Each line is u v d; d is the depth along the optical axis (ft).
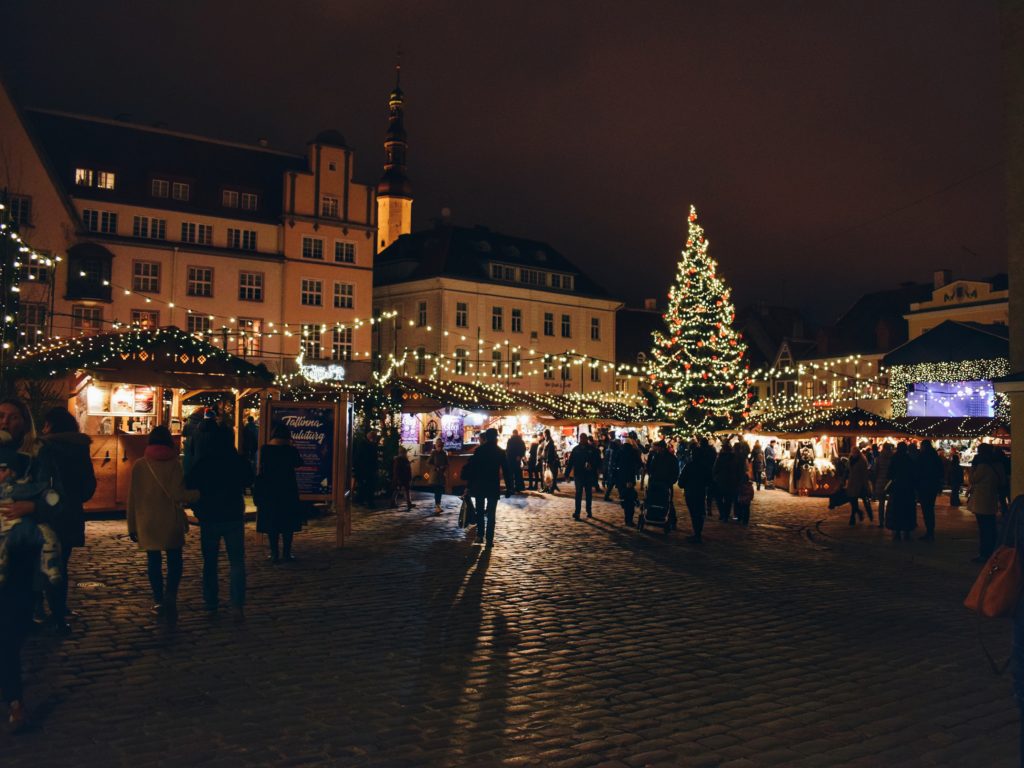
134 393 65.87
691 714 19.38
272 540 40.01
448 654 24.21
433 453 67.26
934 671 23.31
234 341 168.55
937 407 154.30
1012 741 17.83
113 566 37.37
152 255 160.97
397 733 17.72
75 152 161.79
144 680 21.16
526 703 19.94
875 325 214.69
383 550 45.14
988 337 149.18
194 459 43.98
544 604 31.76
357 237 182.80
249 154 183.32
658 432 148.77
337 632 26.58
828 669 23.40
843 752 17.12
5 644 17.30
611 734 17.98
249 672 22.02
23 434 20.21
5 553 17.38
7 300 69.15
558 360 220.43
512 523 60.08
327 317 178.70
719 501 66.33
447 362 198.39
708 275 135.95
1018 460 36.68
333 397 83.82
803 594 35.14
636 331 251.19
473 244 213.87
